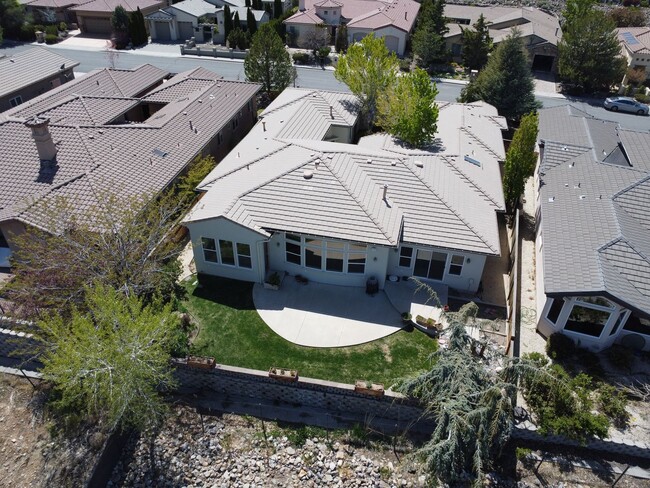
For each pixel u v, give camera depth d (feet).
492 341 70.23
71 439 58.49
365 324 72.79
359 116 122.93
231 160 92.84
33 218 75.87
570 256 70.28
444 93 160.97
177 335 65.05
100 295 54.24
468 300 77.92
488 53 179.32
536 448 58.08
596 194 82.69
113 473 55.88
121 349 51.44
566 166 93.50
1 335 66.23
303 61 187.01
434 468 49.24
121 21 202.08
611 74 162.81
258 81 143.64
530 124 88.84
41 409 61.72
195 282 79.97
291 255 79.25
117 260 66.44
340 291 78.79
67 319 63.36
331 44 206.18
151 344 56.44
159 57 190.19
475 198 83.51
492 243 74.59
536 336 72.18
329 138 115.96
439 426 50.42
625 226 74.95
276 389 63.00
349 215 75.51
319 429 60.49
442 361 54.54
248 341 69.62
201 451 57.98
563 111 117.50
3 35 205.26
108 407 59.47
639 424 59.36
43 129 84.69
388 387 63.41
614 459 57.21
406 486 55.06
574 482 54.90
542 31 186.80
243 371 62.44
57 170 85.87
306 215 75.92
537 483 54.75
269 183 80.64
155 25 208.33
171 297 71.87
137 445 58.49
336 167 83.56
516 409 59.57
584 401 57.93
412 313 74.43
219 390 65.21
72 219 69.97
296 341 69.77
